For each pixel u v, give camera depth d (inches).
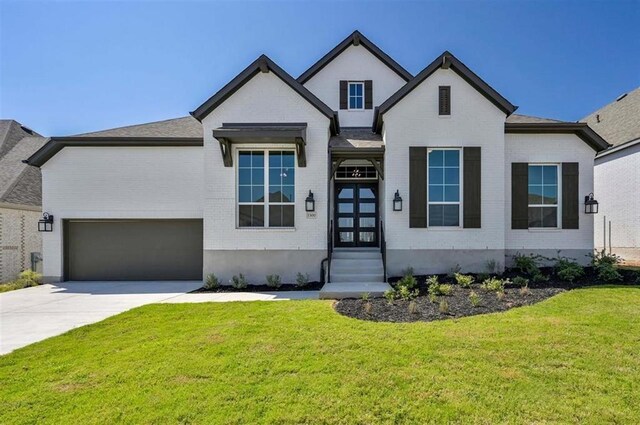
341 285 357.1
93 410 132.0
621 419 120.7
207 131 410.9
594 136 419.8
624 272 373.7
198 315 261.9
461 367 159.5
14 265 518.3
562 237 425.1
